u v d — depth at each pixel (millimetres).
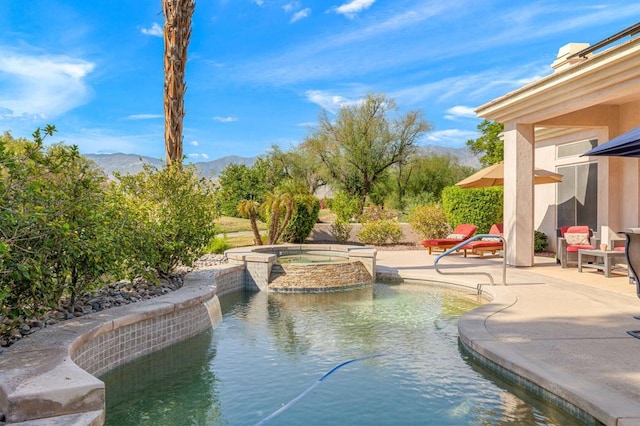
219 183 10406
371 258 11992
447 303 9398
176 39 10641
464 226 16391
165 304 6523
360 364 5766
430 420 4215
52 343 4688
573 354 5125
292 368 5680
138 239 7633
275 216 18047
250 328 7625
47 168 6137
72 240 5832
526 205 12328
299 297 10367
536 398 4566
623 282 9891
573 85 9922
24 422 3426
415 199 29375
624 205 12531
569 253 12438
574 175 14555
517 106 11773
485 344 5543
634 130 6609
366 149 31828
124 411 4559
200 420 4336
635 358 4973
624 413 3639
